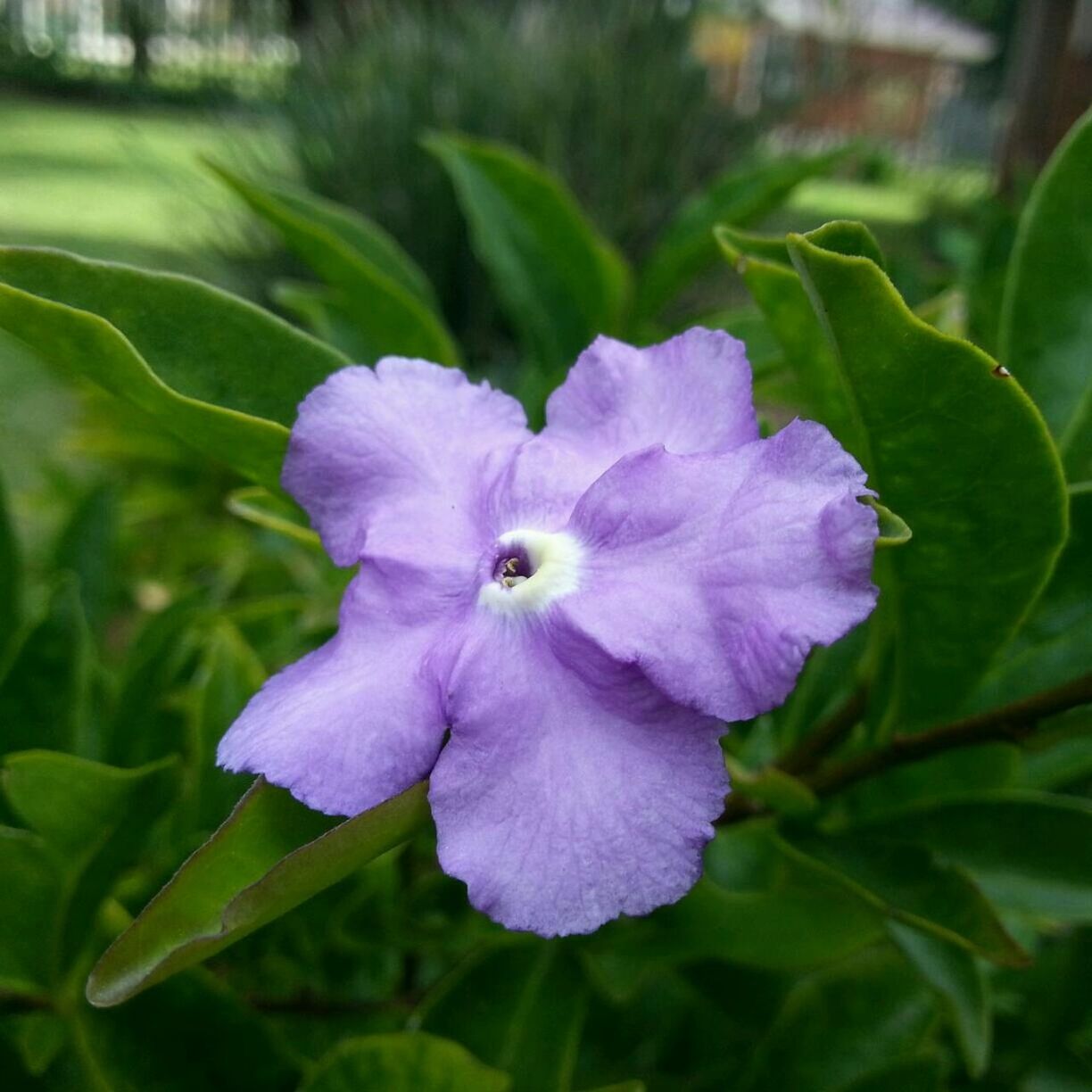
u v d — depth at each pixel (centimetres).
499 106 48
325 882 8
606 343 10
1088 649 12
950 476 10
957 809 12
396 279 18
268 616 20
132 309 11
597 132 49
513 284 19
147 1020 11
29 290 11
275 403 11
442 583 9
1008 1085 15
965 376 9
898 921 11
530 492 10
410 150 48
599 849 8
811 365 11
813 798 11
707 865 13
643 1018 16
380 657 9
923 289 19
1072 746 14
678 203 50
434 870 15
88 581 19
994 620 10
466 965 13
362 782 8
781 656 8
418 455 10
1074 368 13
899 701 11
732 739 15
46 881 12
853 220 9
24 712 13
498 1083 11
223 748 9
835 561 8
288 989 14
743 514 9
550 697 9
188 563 36
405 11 57
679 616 8
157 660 15
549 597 9
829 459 8
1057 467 9
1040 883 12
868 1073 13
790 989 15
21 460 46
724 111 55
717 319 17
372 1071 11
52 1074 12
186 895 8
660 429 10
